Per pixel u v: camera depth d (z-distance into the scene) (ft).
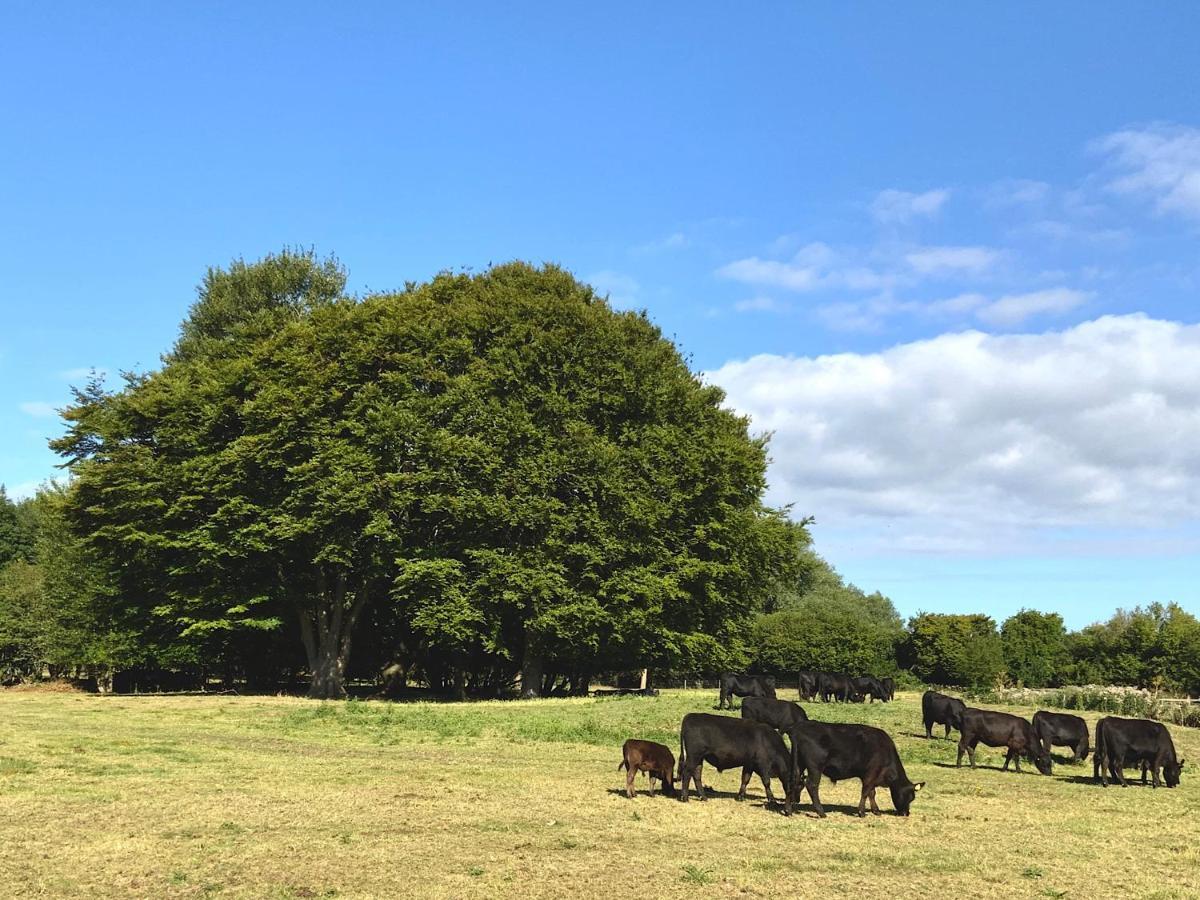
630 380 144.05
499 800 54.49
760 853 43.78
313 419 136.87
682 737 57.52
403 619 163.94
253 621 142.61
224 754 71.36
